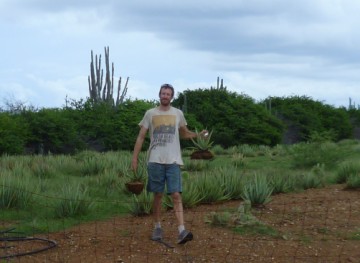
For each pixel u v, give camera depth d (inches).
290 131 1759.4
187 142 1304.1
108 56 1578.5
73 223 343.3
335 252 265.0
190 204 379.6
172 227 309.9
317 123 1787.6
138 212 357.7
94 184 502.3
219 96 1535.4
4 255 265.6
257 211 350.3
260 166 765.9
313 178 492.4
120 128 1307.8
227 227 305.1
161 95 277.6
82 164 667.4
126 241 284.2
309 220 327.3
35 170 602.5
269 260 251.9
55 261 254.8
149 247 271.9
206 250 265.3
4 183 412.8
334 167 690.2
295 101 1926.7
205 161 796.6
